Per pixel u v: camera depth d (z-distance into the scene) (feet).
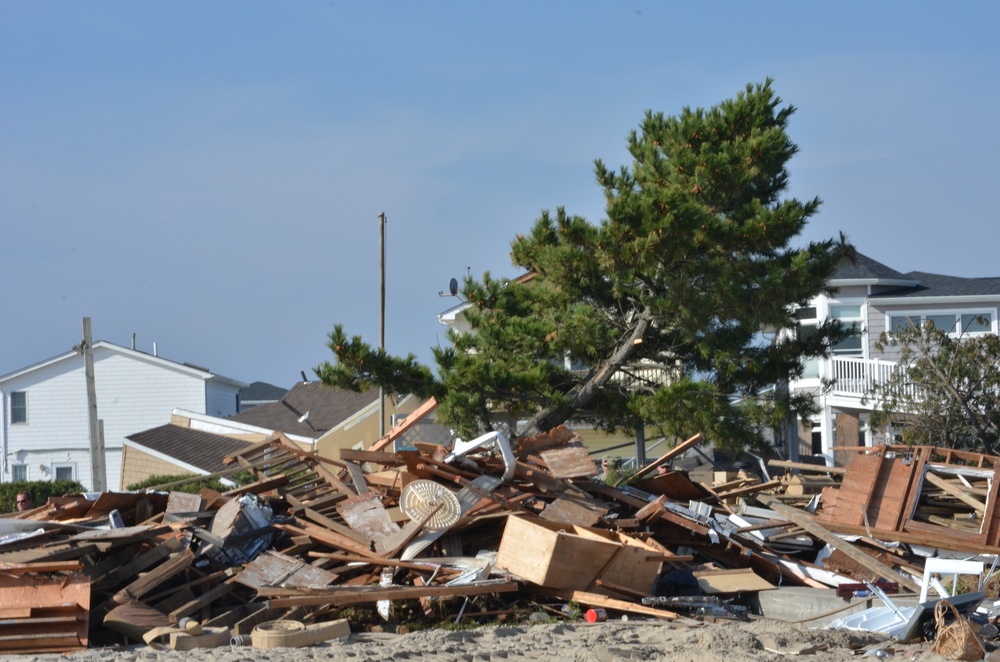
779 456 94.32
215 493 52.75
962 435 81.35
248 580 43.32
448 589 41.83
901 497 52.80
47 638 36.24
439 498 47.01
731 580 45.93
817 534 50.26
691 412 70.44
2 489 121.80
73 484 126.82
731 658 31.76
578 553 43.06
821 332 78.23
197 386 167.02
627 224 68.13
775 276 70.49
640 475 60.75
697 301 70.95
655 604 43.09
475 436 73.41
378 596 41.09
